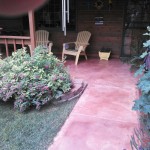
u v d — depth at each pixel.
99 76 4.93
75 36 6.91
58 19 6.92
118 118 3.02
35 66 3.73
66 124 2.88
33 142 2.50
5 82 3.45
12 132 2.73
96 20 6.61
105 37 6.70
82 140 2.51
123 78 4.78
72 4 6.67
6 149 2.39
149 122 2.05
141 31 6.36
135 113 3.15
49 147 2.40
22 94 3.28
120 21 6.44
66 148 2.37
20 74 3.50
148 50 2.36
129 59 6.30
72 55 6.63
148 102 1.89
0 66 3.82
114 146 2.39
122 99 3.66
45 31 6.76
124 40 6.59
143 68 2.30
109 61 6.33
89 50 6.94
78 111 3.24
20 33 7.20
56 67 4.00
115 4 6.34
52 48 7.20
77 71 5.32
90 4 6.52
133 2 6.25
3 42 5.06
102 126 2.81
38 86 3.36
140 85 1.96
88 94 3.88
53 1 6.77
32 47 4.78
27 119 3.07
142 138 2.14
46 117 3.12
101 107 3.37
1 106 3.53
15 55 4.09
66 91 3.67
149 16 6.25
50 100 3.53
